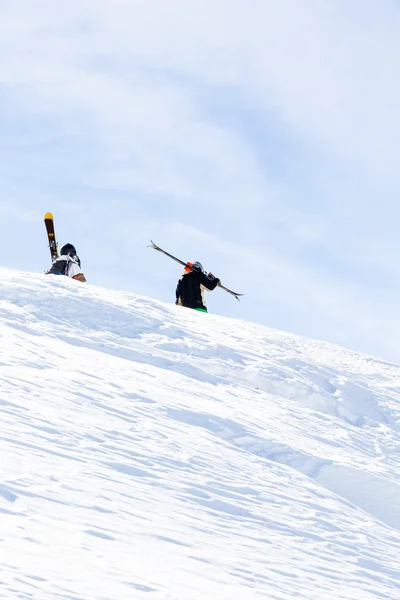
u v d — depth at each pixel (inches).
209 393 809.5
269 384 1015.0
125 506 371.6
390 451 918.4
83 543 304.2
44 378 583.2
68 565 275.0
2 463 361.1
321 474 690.2
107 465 429.4
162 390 716.0
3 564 257.1
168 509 400.2
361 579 421.7
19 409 472.7
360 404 1096.8
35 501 330.3
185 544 356.2
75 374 639.8
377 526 562.6
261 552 395.9
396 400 1183.6
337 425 928.3
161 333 1053.8
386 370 1402.6
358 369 1348.4
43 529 303.6
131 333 1007.0
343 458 757.9
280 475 591.2
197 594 292.8
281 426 790.5
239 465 560.7
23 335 757.9
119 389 642.8
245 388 946.1
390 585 435.5
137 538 335.9
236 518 442.6
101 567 284.2
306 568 402.0
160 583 290.0
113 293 1219.2
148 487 422.3
